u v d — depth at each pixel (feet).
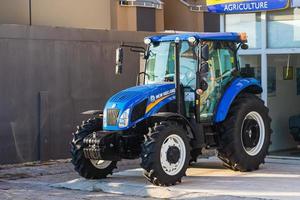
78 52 47.83
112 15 68.49
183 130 32.32
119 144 32.50
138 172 37.70
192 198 28.50
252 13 42.09
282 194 28.73
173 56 34.96
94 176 34.55
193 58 34.22
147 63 36.04
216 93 35.47
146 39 35.94
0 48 43.21
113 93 50.26
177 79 33.63
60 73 46.65
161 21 72.13
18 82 44.19
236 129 35.19
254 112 36.55
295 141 45.11
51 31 46.06
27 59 44.70
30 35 44.83
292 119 44.42
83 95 48.11
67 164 43.96
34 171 40.65
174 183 31.81
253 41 42.24
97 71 49.16
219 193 29.37
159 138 30.94
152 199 29.40
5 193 32.01
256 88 37.73
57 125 46.34
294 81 44.91
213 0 42.88
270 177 34.12
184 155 32.22
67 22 64.39
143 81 36.47
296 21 40.14
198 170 37.29
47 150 45.62
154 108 32.89
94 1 66.90
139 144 33.04
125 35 51.24
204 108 34.68
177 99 33.63
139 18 69.82
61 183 34.86
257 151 36.63
